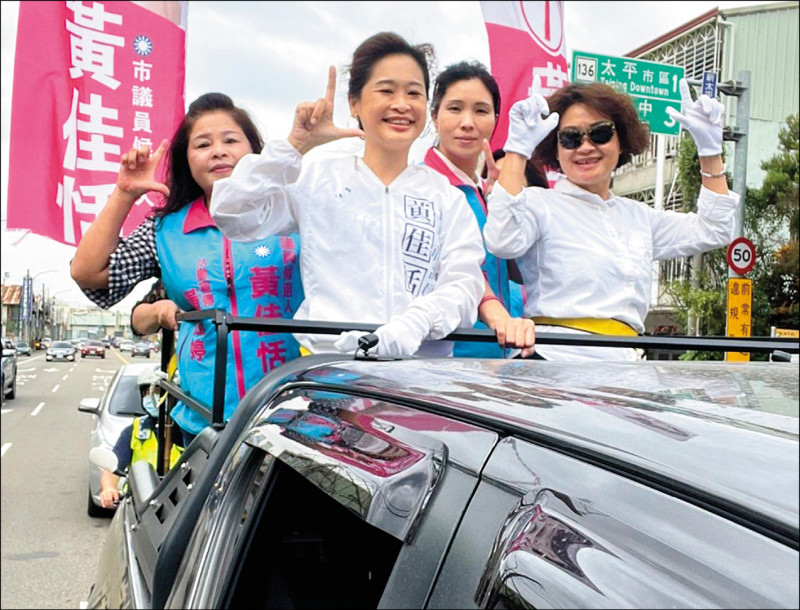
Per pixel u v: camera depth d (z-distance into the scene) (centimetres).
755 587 61
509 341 185
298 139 206
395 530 88
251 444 132
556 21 404
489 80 284
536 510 75
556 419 86
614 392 96
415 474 90
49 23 298
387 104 224
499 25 396
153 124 314
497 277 272
